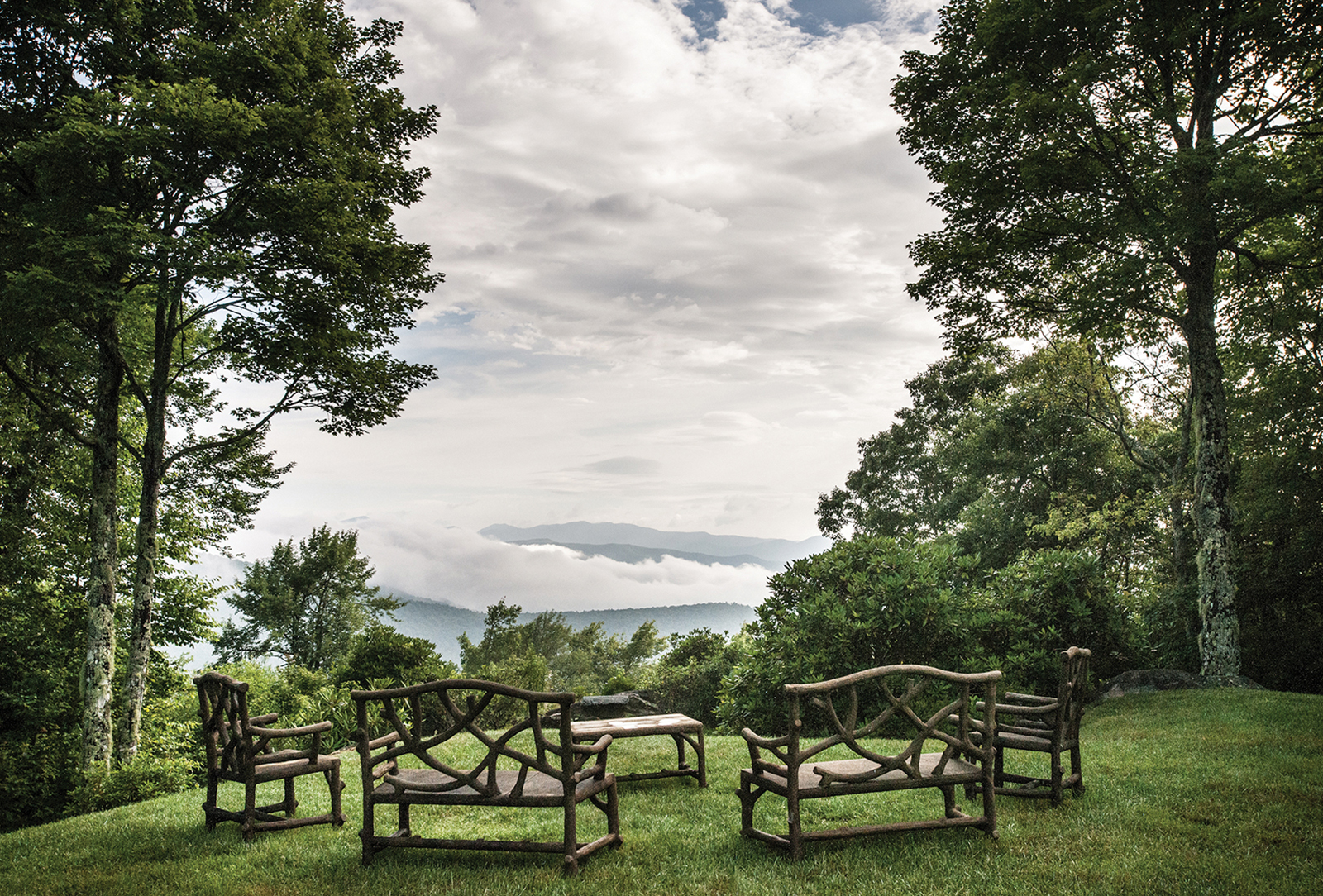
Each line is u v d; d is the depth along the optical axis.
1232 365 18.72
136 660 11.14
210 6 11.52
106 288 9.42
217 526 16.88
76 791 9.38
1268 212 12.16
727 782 6.68
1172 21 12.62
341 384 12.78
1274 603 15.48
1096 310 13.70
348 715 11.96
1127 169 13.77
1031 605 12.52
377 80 13.85
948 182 15.48
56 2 10.38
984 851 4.42
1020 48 14.23
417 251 13.44
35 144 9.14
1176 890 3.76
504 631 62.38
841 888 3.94
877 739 9.31
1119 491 25.12
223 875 4.45
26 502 15.32
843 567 11.76
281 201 10.48
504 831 5.21
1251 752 7.12
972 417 29.69
